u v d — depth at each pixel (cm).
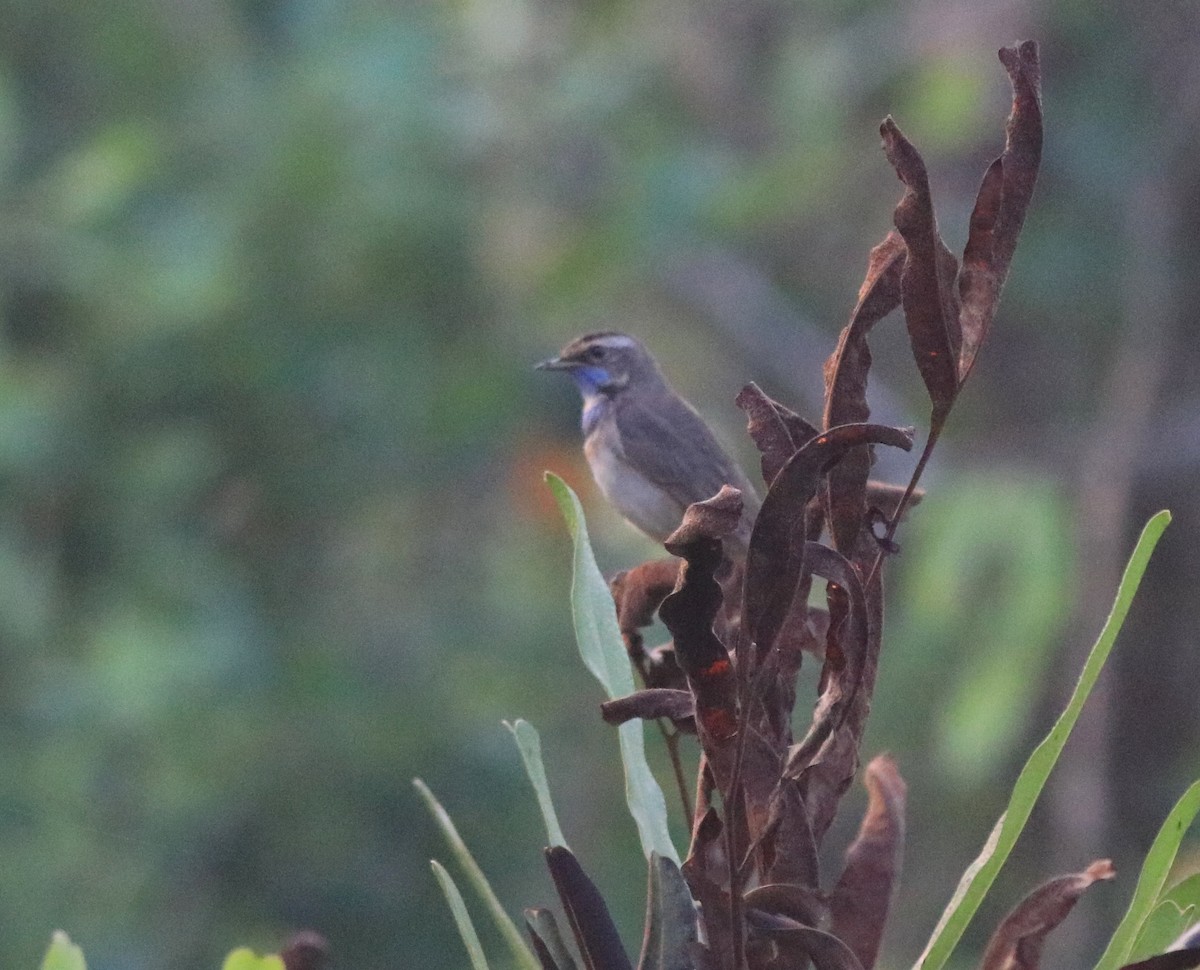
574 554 331
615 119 1380
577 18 1443
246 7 1316
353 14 1285
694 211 1365
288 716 1242
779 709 299
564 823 1275
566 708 1315
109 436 1224
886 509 308
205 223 1212
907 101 1398
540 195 1358
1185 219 1341
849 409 293
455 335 1298
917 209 274
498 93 1365
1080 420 1354
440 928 1234
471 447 1302
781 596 274
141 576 1215
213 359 1231
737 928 283
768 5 1501
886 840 326
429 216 1227
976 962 1244
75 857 1160
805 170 1393
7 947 1126
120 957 1146
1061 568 1048
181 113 1263
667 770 1142
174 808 1191
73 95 1340
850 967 285
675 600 276
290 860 1224
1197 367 1327
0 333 1194
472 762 1266
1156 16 1345
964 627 1093
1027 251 1346
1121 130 1344
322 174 1205
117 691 1172
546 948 293
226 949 1184
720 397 1551
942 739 1091
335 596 1308
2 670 1174
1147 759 1301
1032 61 282
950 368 278
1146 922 325
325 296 1245
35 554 1199
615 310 1551
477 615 1333
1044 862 1270
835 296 1552
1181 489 1302
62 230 1223
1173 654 1298
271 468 1266
